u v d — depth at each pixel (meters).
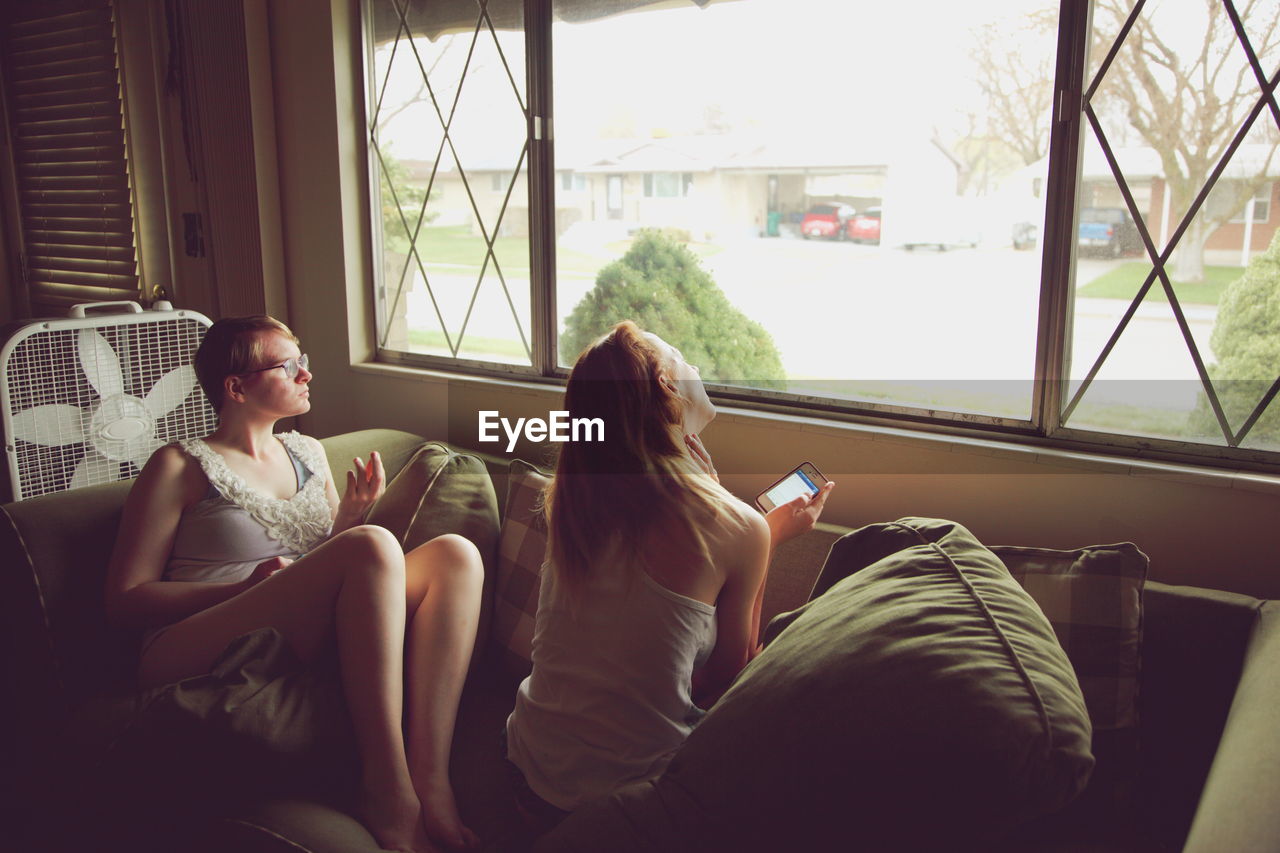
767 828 1.08
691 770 1.16
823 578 1.60
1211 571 1.69
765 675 1.21
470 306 2.72
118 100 3.33
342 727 1.50
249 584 1.71
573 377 1.42
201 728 1.38
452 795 1.53
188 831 1.41
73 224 3.59
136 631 1.86
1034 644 1.14
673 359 1.68
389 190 2.83
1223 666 1.39
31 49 3.54
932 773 1.00
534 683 1.46
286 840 1.28
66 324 2.29
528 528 1.97
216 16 2.92
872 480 2.04
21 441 2.27
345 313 2.90
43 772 1.75
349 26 2.78
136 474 2.49
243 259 3.06
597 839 1.15
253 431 1.96
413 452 2.44
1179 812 1.36
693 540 1.34
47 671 1.78
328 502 2.08
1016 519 1.88
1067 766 0.98
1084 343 1.84
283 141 2.95
